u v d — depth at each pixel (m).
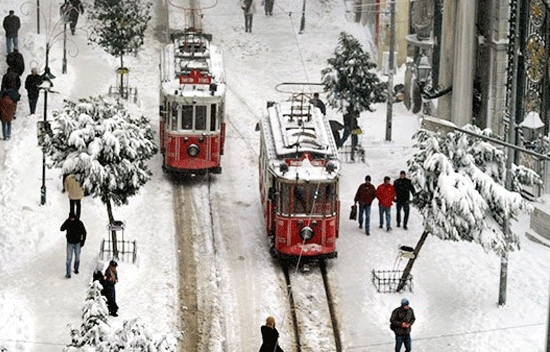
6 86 70.00
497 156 54.06
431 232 53.16
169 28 90.69
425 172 53.50
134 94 77.06
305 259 57.91
